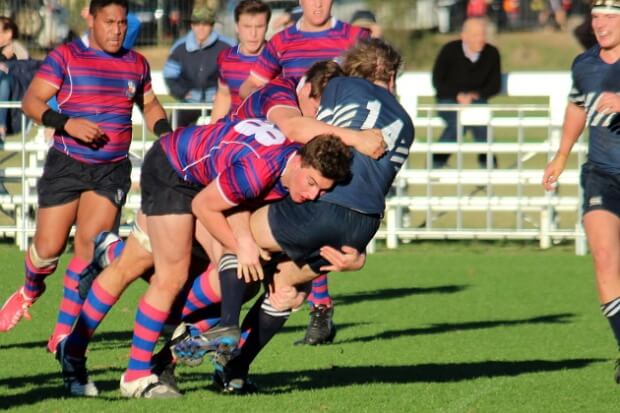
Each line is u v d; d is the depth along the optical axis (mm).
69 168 29656
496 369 28641
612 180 26625
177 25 71438
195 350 22625
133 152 51219
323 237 22531
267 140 22609
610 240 26297
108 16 29641
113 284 24500
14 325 30844
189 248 23781
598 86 26859
